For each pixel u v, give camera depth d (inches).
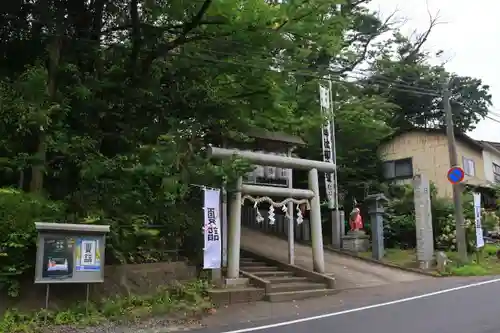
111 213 467.8
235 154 544.4
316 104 738.2
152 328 373.7
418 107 1266.0
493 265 781.3
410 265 765.3
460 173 757.3
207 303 452.8
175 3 495.8
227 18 499.2
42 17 490.9
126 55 544.7
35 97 437.7
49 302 392.5
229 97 585.3
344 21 559.8
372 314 406.0
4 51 516.1
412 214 949.8
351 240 877.8
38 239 373.7
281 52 580.4
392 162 1206.3
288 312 440.8
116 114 526.6
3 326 346.6
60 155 469.7
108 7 536.4
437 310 410.6
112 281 438.9
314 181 631.8
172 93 551.5
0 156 441.4
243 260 650.8
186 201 553.3
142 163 477.1
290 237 642.2
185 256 544.4
